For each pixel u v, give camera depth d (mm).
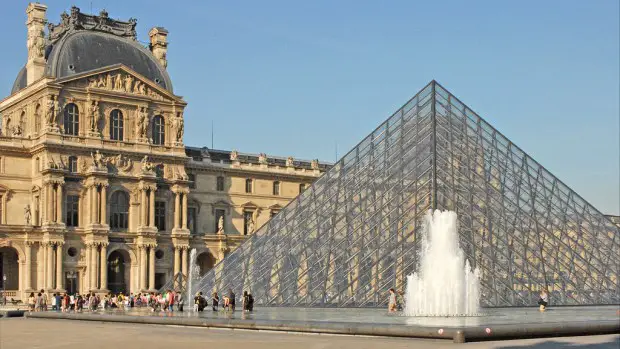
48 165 158250
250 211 192875
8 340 64938
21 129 169125
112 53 171500
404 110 98438
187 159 176375
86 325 82438
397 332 56312
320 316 75188
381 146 97125
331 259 89875
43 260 158375
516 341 52938
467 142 94688
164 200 174375
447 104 97250
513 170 96688
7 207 160875
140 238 167750
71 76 162000
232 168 190125
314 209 97438
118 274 168875
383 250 85812
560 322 57469
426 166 89188
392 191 90438
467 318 70312
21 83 174875
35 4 166500
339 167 99500
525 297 84125
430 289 79875
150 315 87938
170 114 175750
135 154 169125
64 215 160750
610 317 70250
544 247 90688
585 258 94125
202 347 53438
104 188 163625
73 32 169750
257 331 65812
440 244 82312
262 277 97000
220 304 101000
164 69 178375
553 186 99250
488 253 84688
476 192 90188
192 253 142625
